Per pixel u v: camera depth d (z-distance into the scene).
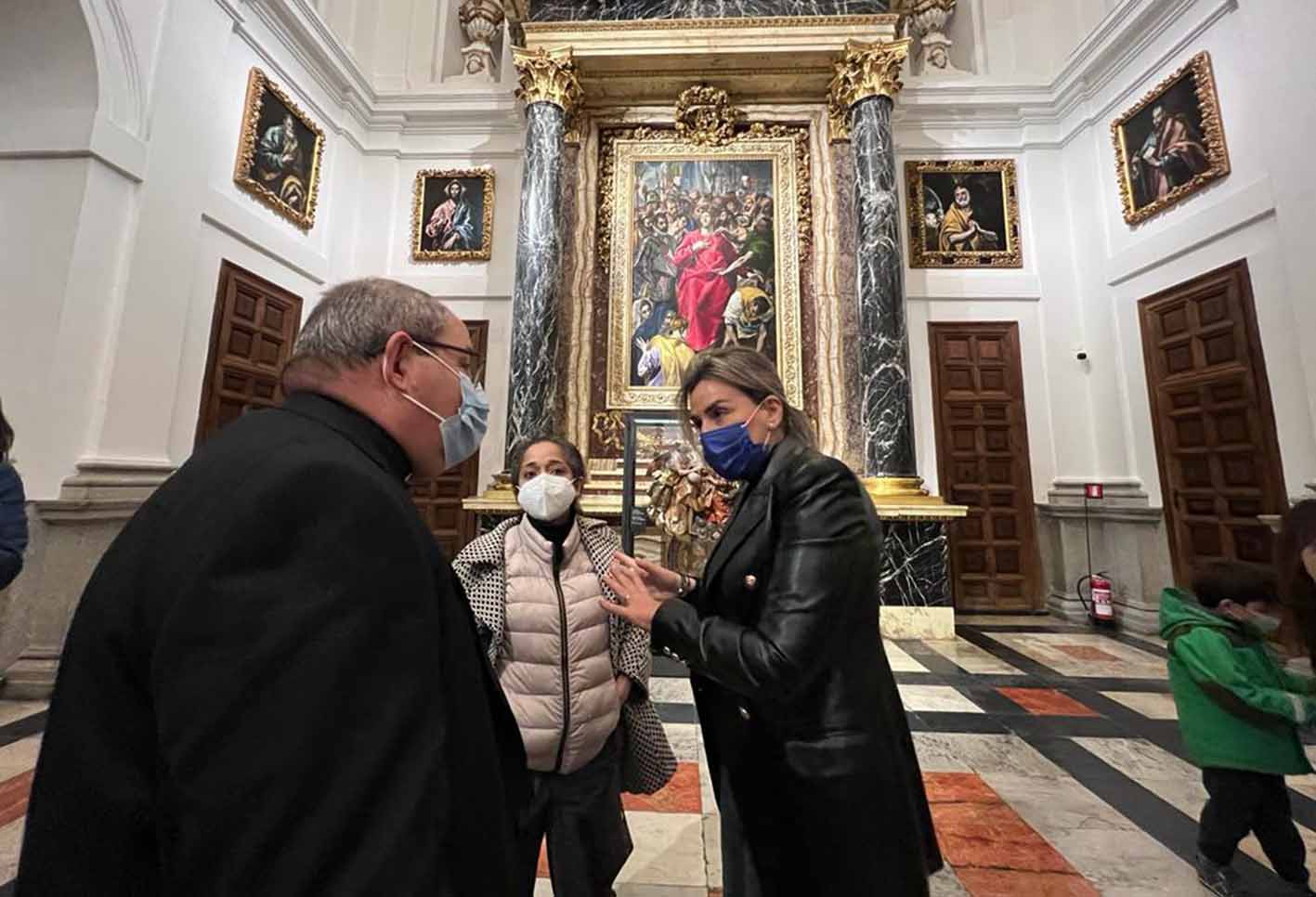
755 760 1.07
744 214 6.57
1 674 3.56
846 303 6.25
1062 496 6.40
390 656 0.59
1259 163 4.72
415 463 0.87
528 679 1.44
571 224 6.57
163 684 0.54
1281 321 4.56
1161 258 5.57
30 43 4.07
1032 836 2.17
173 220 4.65
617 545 1.66
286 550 0.59
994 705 3.60
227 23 5.27
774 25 6.15
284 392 0.83
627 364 6.34
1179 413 5.42
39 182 4.02
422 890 0.52
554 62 6.22
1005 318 6.80
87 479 3.88
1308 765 1.78
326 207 6.77
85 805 0.58
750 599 1.07
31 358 3.82
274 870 0.50
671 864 2.00
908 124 7.14
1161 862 2.01
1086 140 6.55
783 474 1.10
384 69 7.68
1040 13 7.27
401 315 0.86
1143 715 3.43
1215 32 5.09
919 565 5.34
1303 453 4.41
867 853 0.95
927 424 6.71
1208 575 1.92
